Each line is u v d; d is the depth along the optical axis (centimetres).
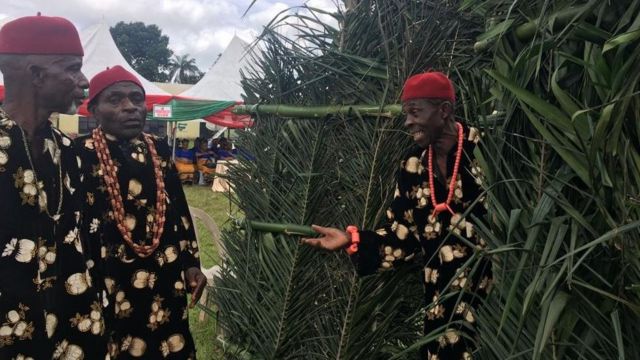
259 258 241
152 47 7050
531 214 149
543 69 152
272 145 241
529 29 149
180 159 1357
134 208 242
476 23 223
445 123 189
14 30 161
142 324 240
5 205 150
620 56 125
